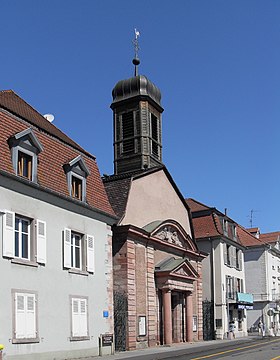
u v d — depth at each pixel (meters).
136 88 39.78
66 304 23.47
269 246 63.09
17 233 21.22
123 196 33.06
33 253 21.70
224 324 46.97
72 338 23.53
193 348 31.27
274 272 65.50
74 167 24.98
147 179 35.69
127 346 30.38
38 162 22.67
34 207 22.00
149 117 39.62
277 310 63.72
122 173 37.22
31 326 21.00
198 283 41.69
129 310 30.98
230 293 49.19
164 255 36.34
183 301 38.50
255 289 62.59
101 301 26.22
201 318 41.47
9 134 21.27
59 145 24.73
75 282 24.30
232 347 31.94
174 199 39.41
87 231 25.69
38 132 23.47
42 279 22.02
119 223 31.67
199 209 50.41
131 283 31.59
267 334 58.31
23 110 26.95
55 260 23.00
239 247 53.09
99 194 27.22
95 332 25.44
